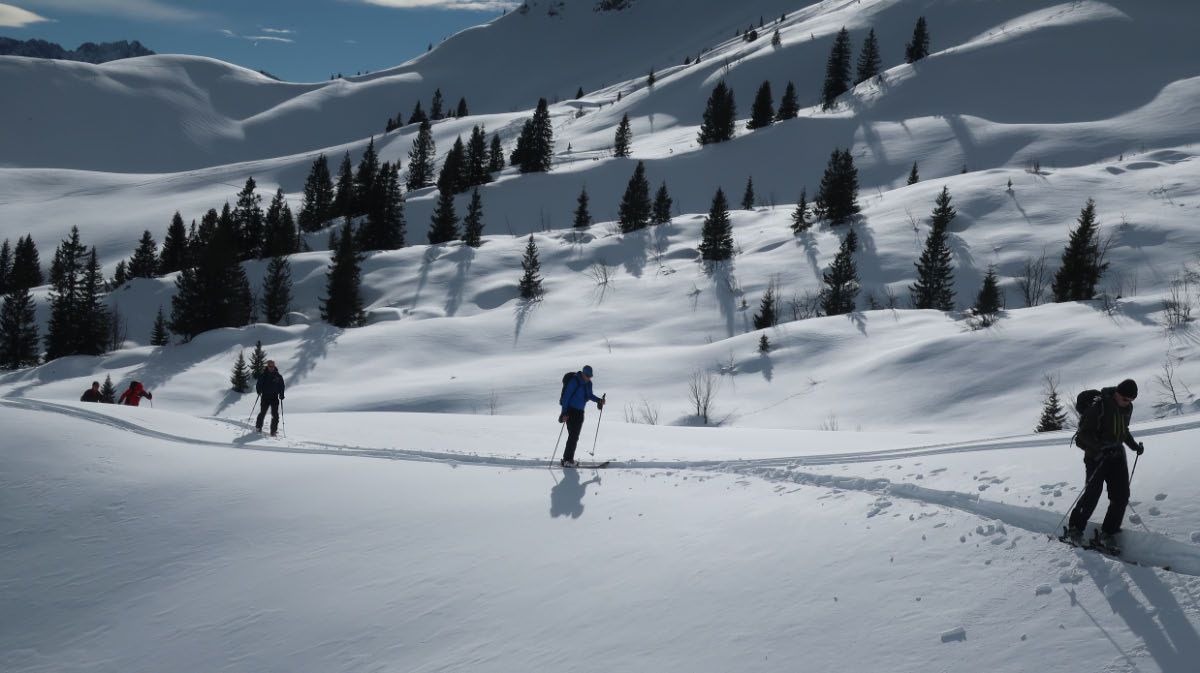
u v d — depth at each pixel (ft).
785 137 424.05
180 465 49.26
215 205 514.27
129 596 34.81
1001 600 21.74
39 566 37.73
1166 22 497.46
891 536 27.07
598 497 37.58
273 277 270.67
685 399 147.74
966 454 34.35
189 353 221.25
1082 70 447.83
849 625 22.40
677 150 455.63
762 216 311.27
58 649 32.24
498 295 257.55
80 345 255.50
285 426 66.03
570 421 44.73
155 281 306.96
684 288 235.20
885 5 654.12
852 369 143.33
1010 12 584.81
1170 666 17.51
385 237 337.52
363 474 45.39
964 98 437.99
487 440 58.70
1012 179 261.85
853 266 206.28
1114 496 23.03
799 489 34.22
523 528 34.86
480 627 27.48
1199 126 349.20
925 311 172.65
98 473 46.78
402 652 27.20
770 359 159.94
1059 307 146.41
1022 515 26.12
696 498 35.45
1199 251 191.01
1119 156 315.99
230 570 35.37
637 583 28.02
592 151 499.51
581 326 215.72
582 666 23.70
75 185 613.11
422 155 463.83
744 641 22.97
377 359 200.64
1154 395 97.66
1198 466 26.25
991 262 213.05
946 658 19.93
